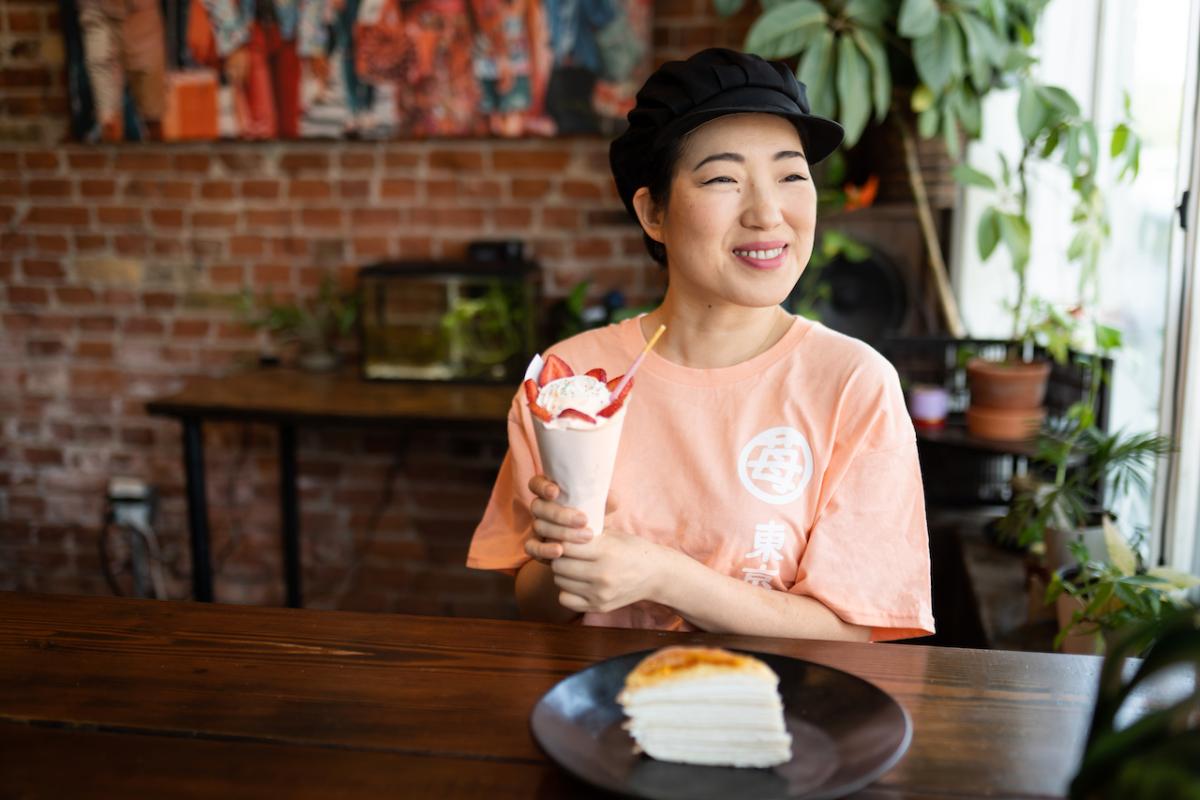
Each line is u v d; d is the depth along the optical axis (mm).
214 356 3359
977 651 1070
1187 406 1962
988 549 2379
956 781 835
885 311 2826
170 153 3250
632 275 3123
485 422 2576
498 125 3029
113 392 3426
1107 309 2613
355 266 3236
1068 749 880
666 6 2967
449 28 2994
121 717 948
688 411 1297
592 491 1051
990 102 2883
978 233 2410
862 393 1266
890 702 876
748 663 839
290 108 3104
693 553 1289
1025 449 2311
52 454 3490
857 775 788
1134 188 2416
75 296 3387
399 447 3293
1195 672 974
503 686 998
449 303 2898
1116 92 2539
